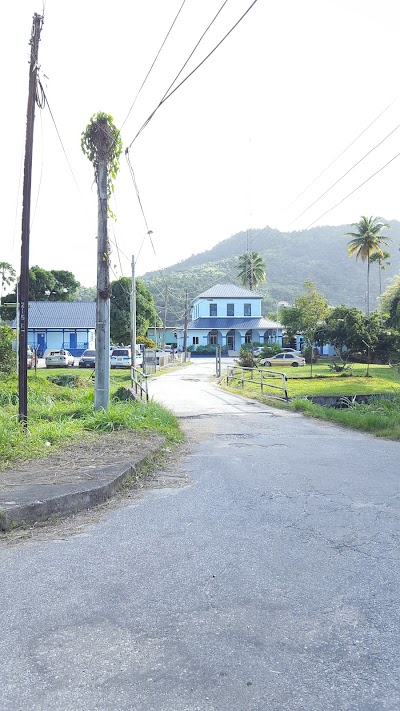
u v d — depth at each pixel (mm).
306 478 8211
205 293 78125
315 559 4895
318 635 3578
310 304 42844
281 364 50969
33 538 5676
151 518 6254
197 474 8688
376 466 9133
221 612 3902
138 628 3691
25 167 11570
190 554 5055
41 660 3330
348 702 2918
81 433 11422
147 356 44000
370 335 46500
